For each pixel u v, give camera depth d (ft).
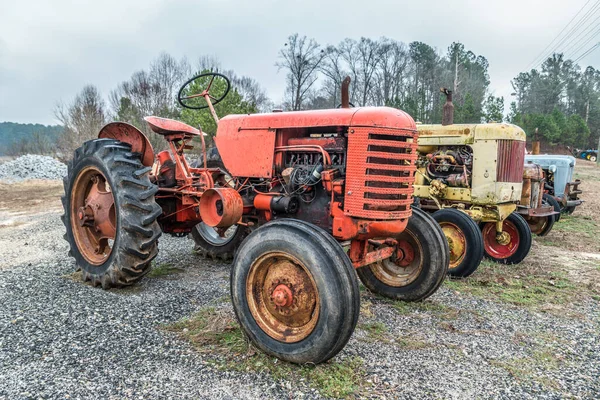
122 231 12.66
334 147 10.48
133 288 13.58
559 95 176.96
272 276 9.54
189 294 13.07
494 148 17.84
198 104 62.85
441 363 9.36
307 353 8.71
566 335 11.20
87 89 97.66
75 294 12.86
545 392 8.39
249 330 9.53
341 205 10.22
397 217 10.00
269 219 11.64
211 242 17.52
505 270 17.80
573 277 16.88
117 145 13.66
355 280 8.73
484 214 18.49
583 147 138.92
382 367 9.07
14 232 24.70
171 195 15.15
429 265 12.75
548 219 24.82
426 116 126.31
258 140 11.64
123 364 8.79
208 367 8.78
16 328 10.35
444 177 19.44
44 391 7.82
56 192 49.01
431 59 150.61
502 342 10.61
